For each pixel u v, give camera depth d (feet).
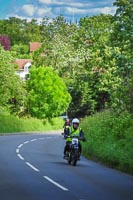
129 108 163.43
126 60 173.58
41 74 404.36
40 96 403.34
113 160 120.98
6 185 80.79
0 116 338.13
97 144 153.58
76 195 70.33
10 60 370.73
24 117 393.91
